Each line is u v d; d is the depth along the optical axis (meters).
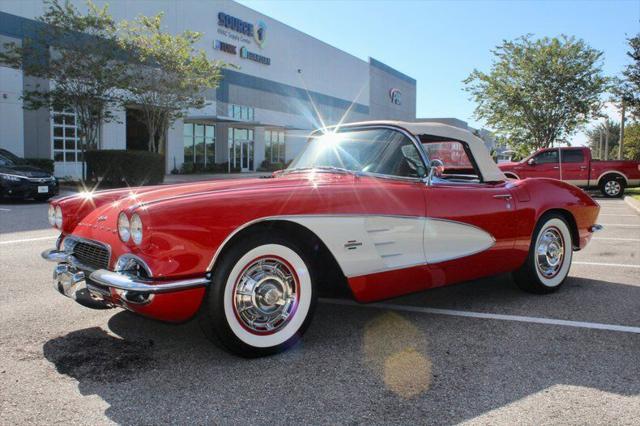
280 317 3.09
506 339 3.40
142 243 2.68
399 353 3.14
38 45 18.48
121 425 2.27
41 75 17.66
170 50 19.83
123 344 3.26
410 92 64.56
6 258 6.01
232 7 32.66
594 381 2.75
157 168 18.97
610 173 17.73
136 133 27.61
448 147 4.27
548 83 23.83
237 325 2.91
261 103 36.34
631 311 4.06
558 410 2.43
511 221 4.15
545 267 4.58
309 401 2.50
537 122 24.17
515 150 26.48
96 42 17.98
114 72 18.08
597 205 5.00
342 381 2.73
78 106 18.53
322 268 3.42
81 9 22.33
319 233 3.11
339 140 4.11
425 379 2.76
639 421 2.32
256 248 2.93
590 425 2.29
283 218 2.98
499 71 24.84
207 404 2.46
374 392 2.61
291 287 3.13
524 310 4.09
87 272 3.10
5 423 2.26
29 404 2.45
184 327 3.60
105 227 3.12
